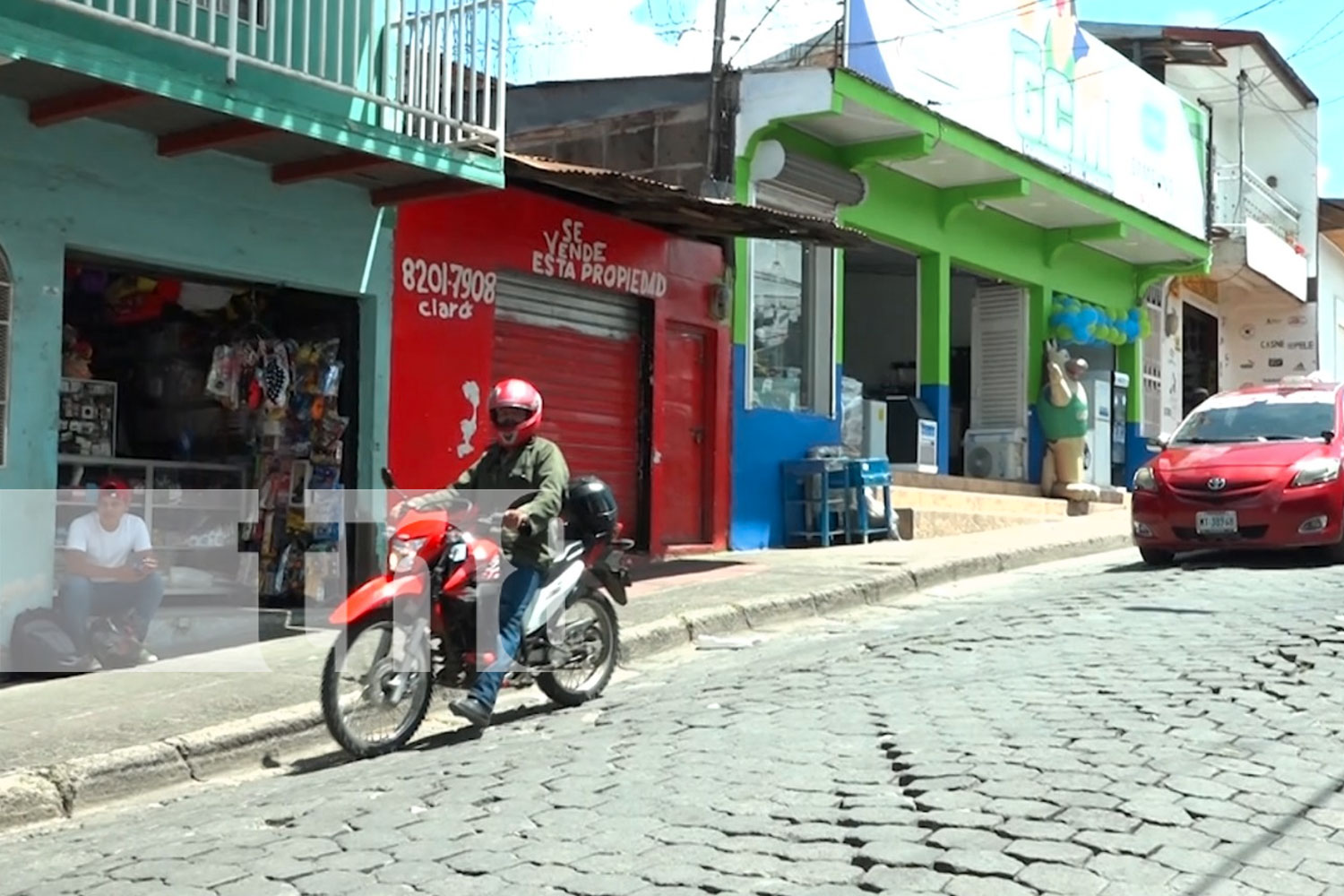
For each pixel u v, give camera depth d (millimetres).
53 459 8391
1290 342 27734
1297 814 4707
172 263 9094
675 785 5363
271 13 8797
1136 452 22312
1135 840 4453
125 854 5066
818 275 15555
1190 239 21234
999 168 16250
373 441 10391
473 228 11203
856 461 14664
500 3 9781
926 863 4305
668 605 10273
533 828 4926
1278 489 11367
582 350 12570
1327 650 7418
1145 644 7852
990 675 7191
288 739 7125
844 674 7512
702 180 13828
